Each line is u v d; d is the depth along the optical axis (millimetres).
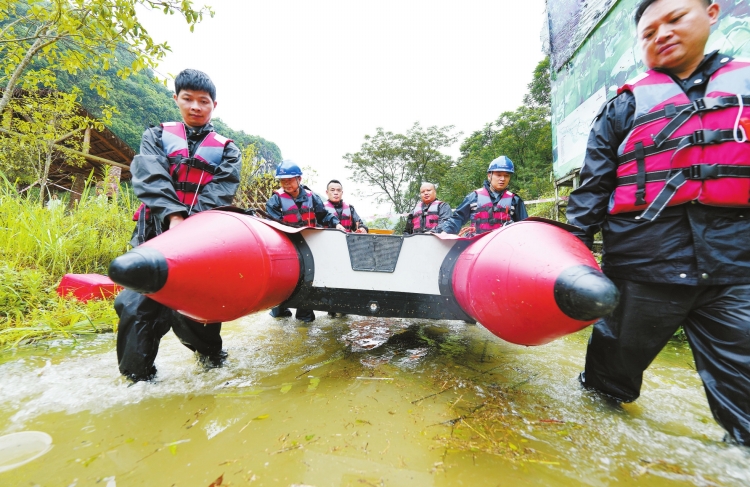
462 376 2213
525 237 1572
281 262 1952
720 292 1454
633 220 1611
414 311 2281
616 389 1833
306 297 2316
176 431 1497
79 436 1449
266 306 1958
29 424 1539
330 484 1177
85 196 6020
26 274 3611
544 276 1332
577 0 6957
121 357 1973
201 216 1785
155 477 1199
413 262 2311
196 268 1501
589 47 6586
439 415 1682
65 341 2842
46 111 8523
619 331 1697
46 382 1988
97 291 3660
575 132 7129
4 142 9188
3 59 6434
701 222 1436
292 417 1635
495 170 4750
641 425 1620
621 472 1276
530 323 1418
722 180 1384
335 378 2141
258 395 1871
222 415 1642
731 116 1406
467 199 5004
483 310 1637
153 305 1990
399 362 2482
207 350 2254
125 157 16031
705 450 1421
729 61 1502
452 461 1314
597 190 1743
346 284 2277
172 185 2104
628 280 1644
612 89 5883
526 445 1437
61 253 4484
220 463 1280
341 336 3230
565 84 7551
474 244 1989
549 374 2264
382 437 1472
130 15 4613
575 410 1760
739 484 1223
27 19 5617
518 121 22203
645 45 1647
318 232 2385
